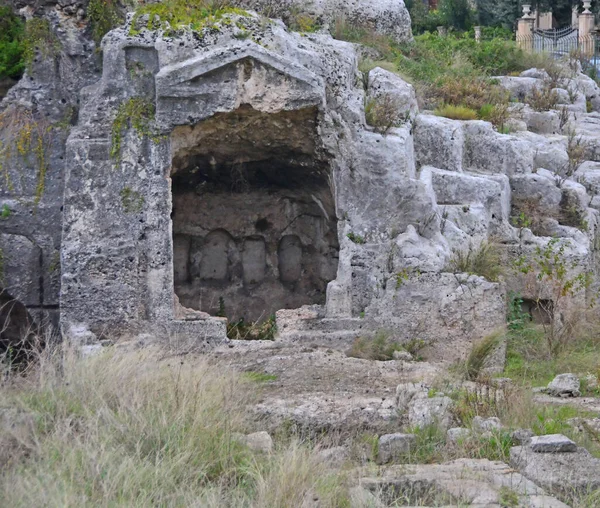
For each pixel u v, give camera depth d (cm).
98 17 1521
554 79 2112
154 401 930
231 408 966
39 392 960
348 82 1476
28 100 1504
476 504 757
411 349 1372
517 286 1510
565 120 1966
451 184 1550
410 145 1517
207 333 1364
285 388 1145
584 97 2130
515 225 1616
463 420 979
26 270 1471
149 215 1374
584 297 1507
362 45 1909
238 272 1583
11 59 1523
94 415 902
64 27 1523
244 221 1576
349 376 1198
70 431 862
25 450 846
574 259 1515
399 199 1446
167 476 791
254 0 1841
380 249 1430
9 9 1534
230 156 1476
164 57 1372
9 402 944
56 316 1477
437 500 767
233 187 1555
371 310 1405
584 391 1177
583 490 793
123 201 1376
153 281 1372
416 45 2102
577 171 1784
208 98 1357
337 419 1009
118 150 1375
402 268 1395
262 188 1561
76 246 1370
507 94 1945
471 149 1677
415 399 1032
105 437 841
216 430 895
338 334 1381
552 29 3522
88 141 1380
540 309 1513
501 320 1384
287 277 1588
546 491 787
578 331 1397
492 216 1559
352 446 938
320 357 1288
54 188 1487
